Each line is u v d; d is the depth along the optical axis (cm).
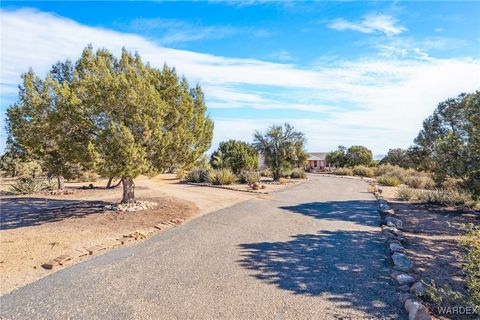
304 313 385
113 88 926
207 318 374
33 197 1559
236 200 1423
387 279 494
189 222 927
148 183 2411
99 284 474
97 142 951
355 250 650
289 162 2744
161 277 501
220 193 1708
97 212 1083
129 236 741
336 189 2031
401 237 734
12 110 992
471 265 411
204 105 1298
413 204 1298
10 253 622
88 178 2505
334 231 819
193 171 2561
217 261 579
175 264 562
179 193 1683
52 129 973
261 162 3325
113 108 957
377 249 657
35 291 450
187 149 1158
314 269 539
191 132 1191
